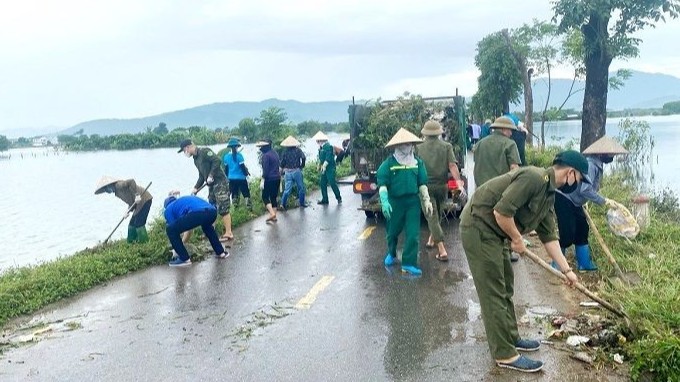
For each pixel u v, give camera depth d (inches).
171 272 337.7
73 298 294.4
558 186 191.2
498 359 190.1
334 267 330.6
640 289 229.9
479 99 1242.0
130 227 398.9
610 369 184.5
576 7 515.8
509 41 914.1
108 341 232.2
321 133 746.2
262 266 341.7
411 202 306.8
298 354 210.1
